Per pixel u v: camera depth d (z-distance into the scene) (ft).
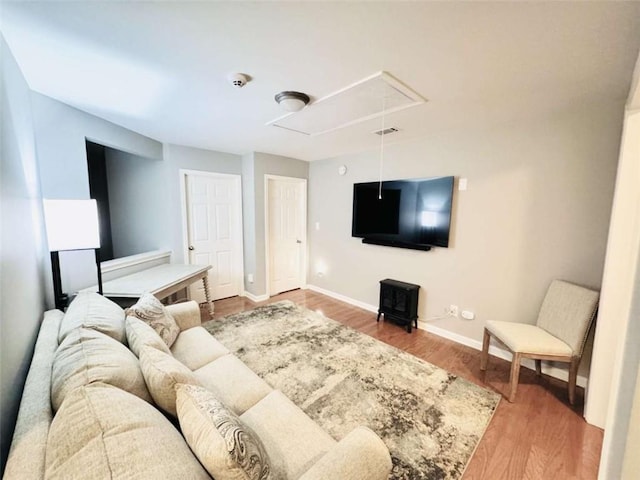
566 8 3.50
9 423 3.36
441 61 4.88
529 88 5.82
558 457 4.96
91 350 3.60
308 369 7.45
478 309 8.90
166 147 11.21
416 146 10.12
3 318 3.43
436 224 9.55
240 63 5.08
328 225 14.08
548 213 7.39
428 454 4.93
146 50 4.71
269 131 9.34
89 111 7.70
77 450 2.15
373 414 5.85
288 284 15.03
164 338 5.79
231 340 9.04
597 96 6.11
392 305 10.50
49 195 6.91
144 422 2.56
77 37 4.36
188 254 12.20
